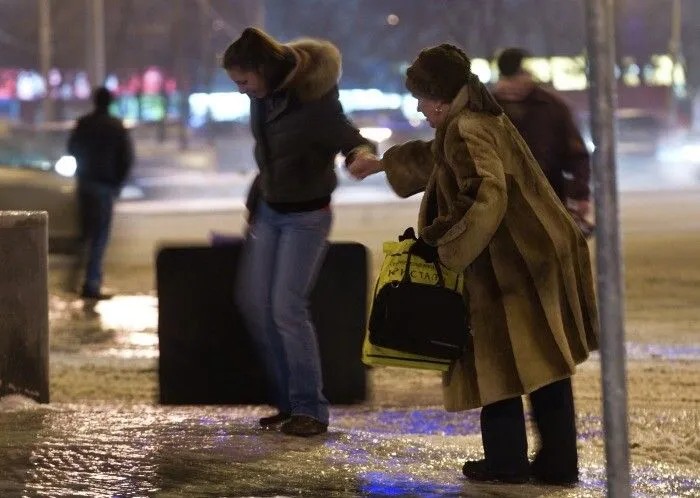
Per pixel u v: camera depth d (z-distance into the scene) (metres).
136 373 22.34
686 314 28.52
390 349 12.16
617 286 8.57
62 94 159.88
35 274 16.52
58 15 160.38
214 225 54.19
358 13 174.50
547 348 11.97
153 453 13.73
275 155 14.47
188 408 17.25
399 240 12.63
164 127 127.06
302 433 14.77
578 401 19.25
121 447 14.00
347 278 17.41
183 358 17.33
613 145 8.48
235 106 162.75
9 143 72.38
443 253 11.74
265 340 15.35
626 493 8.69
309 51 14.32
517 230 12.05
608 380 8.65
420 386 20.80
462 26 157.00
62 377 21.91
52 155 69.31
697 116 158.12
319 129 14.27
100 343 25.91
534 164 12.30
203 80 160.38
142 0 158.62
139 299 32.69
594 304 12.52
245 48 14.16
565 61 154.00
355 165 13.92
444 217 11.78
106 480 12.51
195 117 162.00
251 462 13.39
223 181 72.56
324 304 17.44
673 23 148.88
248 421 15.87
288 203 14.56
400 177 13.40
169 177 75.50
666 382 20.81
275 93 14.27
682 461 15.01
